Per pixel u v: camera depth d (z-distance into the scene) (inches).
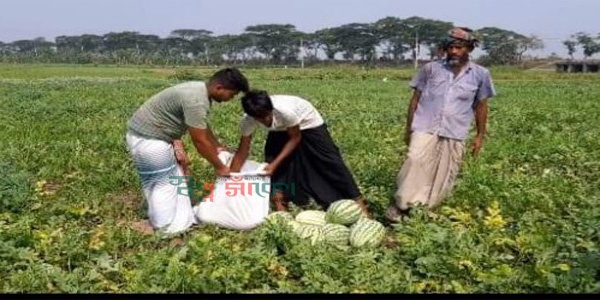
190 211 317.1
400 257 265.1
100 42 7372.1
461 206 339.3
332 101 1062.4
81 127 657.0
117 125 677.3
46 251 267.0
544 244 271.6
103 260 262.7
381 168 429.1
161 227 306.3
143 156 302.7
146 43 7003.0
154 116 302.7
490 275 240.8
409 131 327.6
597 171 455.8
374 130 644.7
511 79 2354.8
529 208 339.3
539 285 232.7
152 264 246.7
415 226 282.5
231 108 852.0
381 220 332.2
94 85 1521.9
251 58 6284.5
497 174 423.5
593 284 229.9
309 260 251.9
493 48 4820.4
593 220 301.9
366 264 253.0
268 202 315.6
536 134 633.0
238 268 244.4
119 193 389.1
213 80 298.4
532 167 475.8
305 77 2273.6
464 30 308.0
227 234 301.1
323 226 290.0
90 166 446.3
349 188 320.8
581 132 644.1
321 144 319.0
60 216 319.3
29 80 1836.9
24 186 352.8
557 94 1295.5
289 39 6072.8
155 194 306.8
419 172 313.4
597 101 1085.8
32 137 573.6
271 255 259.1
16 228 283.1
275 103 309.9
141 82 1700.3
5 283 239.1
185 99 296.2
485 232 296.2
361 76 2348.7
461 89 311.7
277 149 325.4
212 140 324.8
